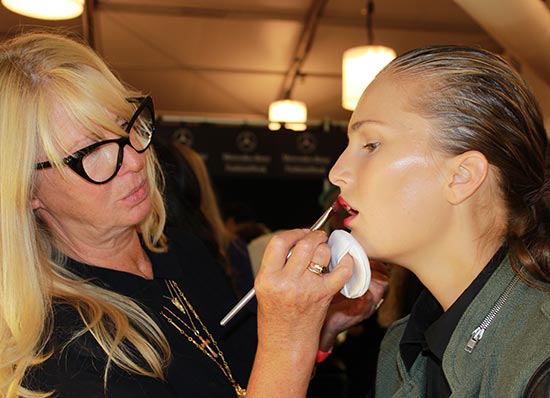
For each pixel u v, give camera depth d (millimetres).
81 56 1273
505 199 1057
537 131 1071
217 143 5848
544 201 1084
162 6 4430
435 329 1089
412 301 1617
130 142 1286
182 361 1325
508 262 1036
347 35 4812
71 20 4434
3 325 1200
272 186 7562
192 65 5301
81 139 1237
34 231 1244
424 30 4754
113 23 4668
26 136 1216
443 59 1067
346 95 4133
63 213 1295
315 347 1137
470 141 1025
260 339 1141
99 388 1156
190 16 4551
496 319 1013
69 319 1203
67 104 1222
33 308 1186
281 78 5508
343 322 1468
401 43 4980
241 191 7566
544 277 992
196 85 5676
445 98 1041
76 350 1178
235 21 4617
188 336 1381
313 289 1095
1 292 1192
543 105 5176
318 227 1187
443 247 1072
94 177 1258
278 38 4848
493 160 1034
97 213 1281
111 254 1384
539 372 895
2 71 1237
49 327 1195
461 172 1033
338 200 1142
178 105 6105
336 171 1116
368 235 1091
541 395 884
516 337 976
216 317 1505
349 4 4391
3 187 1213
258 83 5625
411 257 1095
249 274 2543
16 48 1271
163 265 1456
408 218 1055
